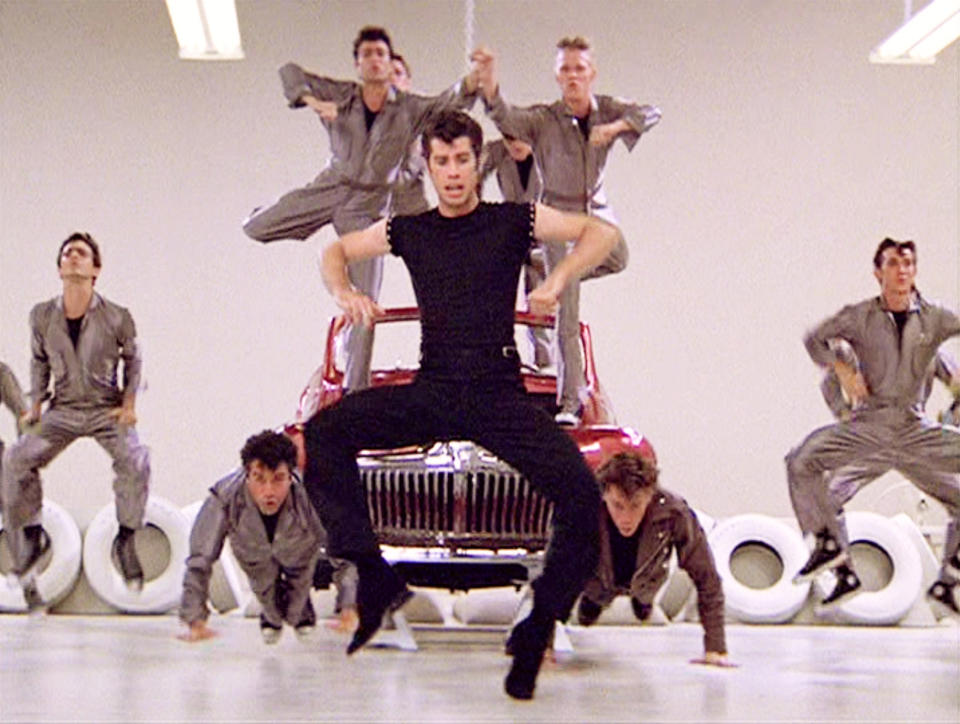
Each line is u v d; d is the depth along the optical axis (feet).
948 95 38.96
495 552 23.90
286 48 38.88
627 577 20.97
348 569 25.02
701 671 20.81
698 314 38.70
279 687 18.39
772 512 38.45
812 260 38.78
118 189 38.52
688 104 38.93
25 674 19.39
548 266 25.77
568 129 25.67
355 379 26.32
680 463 38.50
